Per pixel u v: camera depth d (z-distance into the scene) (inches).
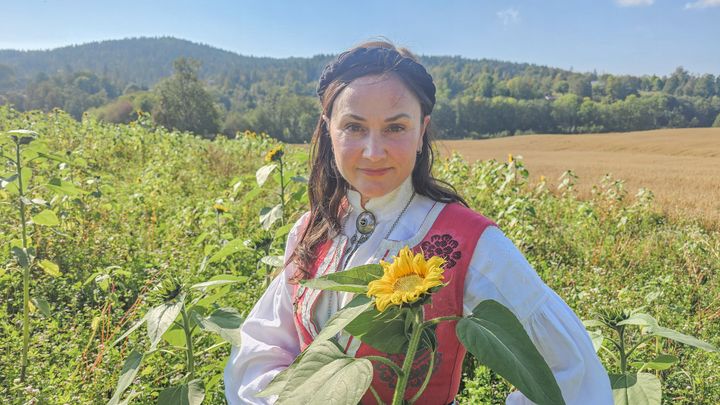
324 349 42.9
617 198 353.4
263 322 65.9
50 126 509.7
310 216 65.7
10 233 180.4
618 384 68.6
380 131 53.8
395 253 54.7
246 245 126.7
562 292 173.2
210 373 108.4
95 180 239.0
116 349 117.5
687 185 805.9
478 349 38.3
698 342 71.9
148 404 103.9
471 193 318.7
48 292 160.4
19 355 121.6
